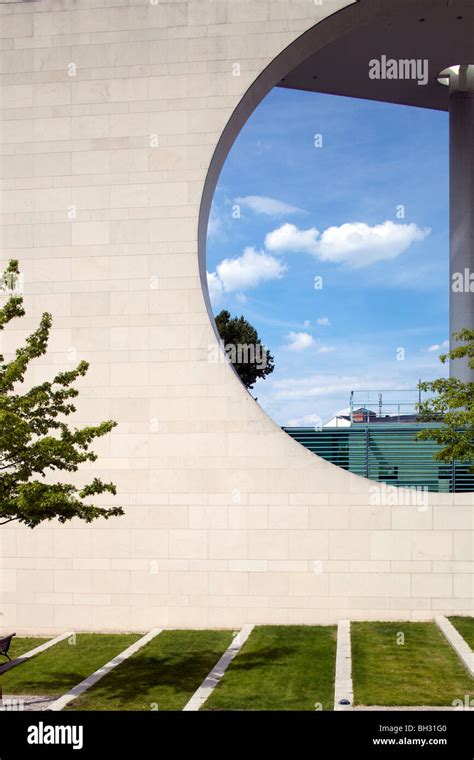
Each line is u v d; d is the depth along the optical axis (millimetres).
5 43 15703
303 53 15680
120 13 15391
